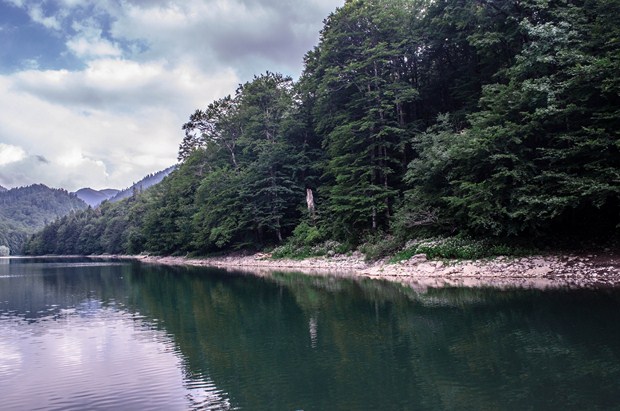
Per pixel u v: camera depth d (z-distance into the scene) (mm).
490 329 11344
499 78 27094
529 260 20047
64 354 11000
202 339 12156
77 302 20828
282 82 52594
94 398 7867
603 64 16422
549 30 19641
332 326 12898
